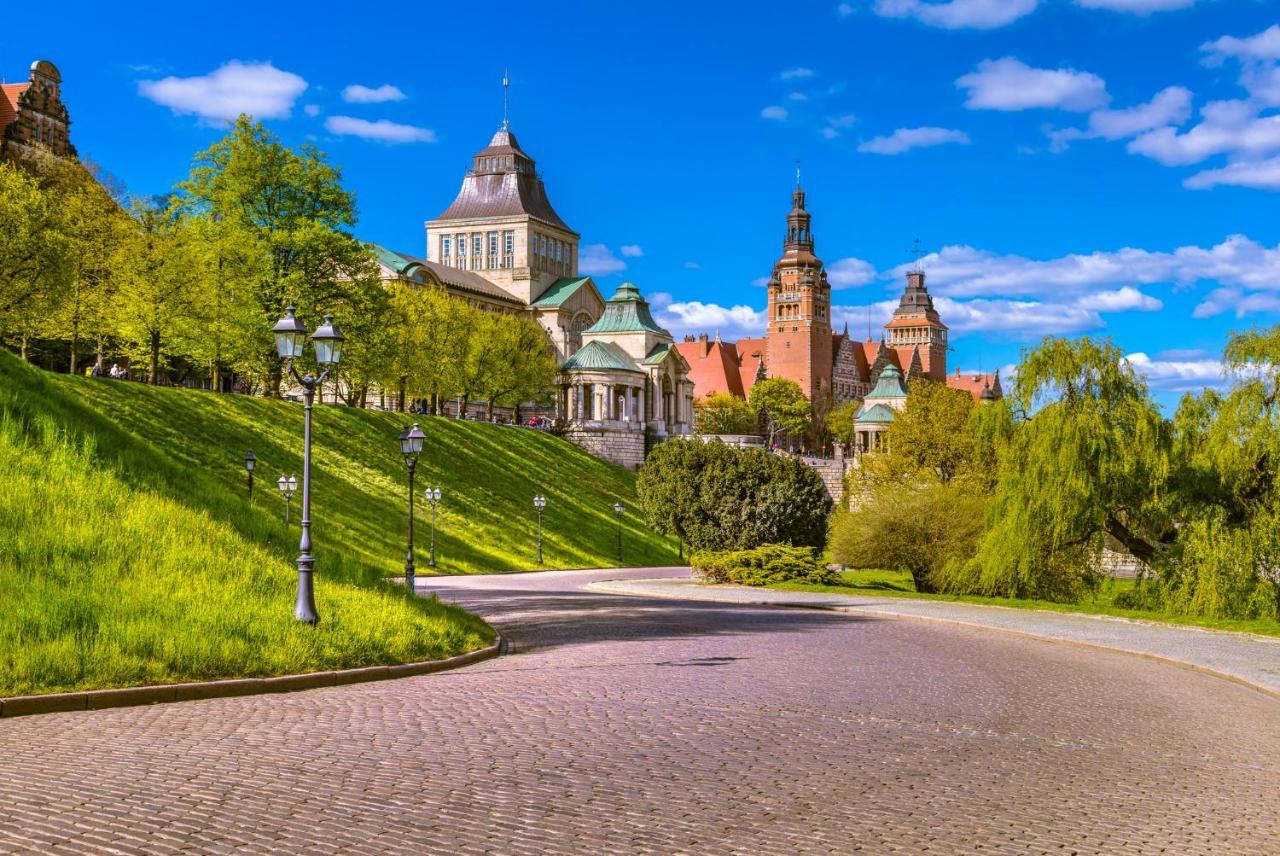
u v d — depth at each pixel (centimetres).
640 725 1650
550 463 11400
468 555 8125
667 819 1111
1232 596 4281
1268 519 4294
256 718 1656
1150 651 3102
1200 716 2019
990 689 2238
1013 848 1072
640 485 7738
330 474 8375
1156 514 4641
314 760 1325
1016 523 4816
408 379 11300
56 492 2736
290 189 8588
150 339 8225
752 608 4725
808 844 1048
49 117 12719
